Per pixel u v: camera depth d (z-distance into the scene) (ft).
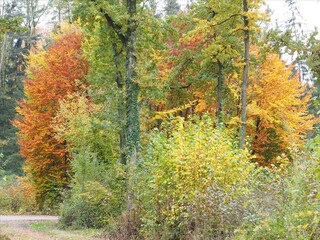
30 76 107.45
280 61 88.38
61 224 57.00
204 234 29.14
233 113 88.43
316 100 20.81
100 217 52.95
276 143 88.99
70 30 106.22
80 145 73.31
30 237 41.98
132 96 62.49
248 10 68.39
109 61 71.00
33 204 95.04
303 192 21.16
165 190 34.96
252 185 29.60
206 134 36.47
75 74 94.73
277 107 84.58
